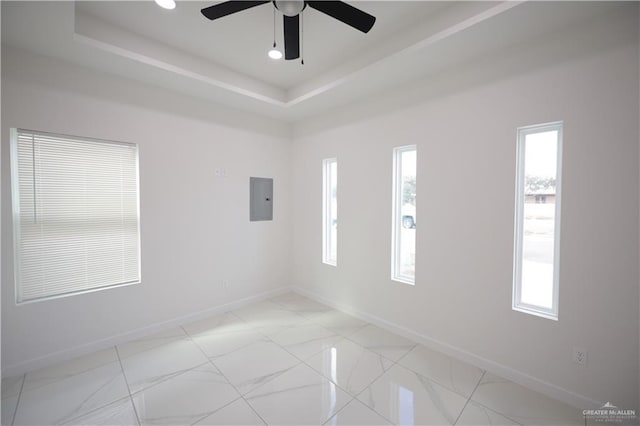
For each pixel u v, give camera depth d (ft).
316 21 7.45
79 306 8.41
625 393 5.88
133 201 9.39
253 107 11.65
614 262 5.93
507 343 7.40
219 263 11.52
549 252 7.06
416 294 9.30
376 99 10.21
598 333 6.14
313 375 7.59
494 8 6.00
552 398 6.69
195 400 6.64
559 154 6.78
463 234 8.14
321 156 12.48
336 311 11.83
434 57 7.72
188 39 8.32
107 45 7.43
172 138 10.07
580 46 6.22
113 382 7.24
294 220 14.03
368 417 6.18
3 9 5.82
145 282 9.62
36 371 7.64
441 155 8.54
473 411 6.32
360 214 10.95
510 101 7.20
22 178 7.55
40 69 7.63
